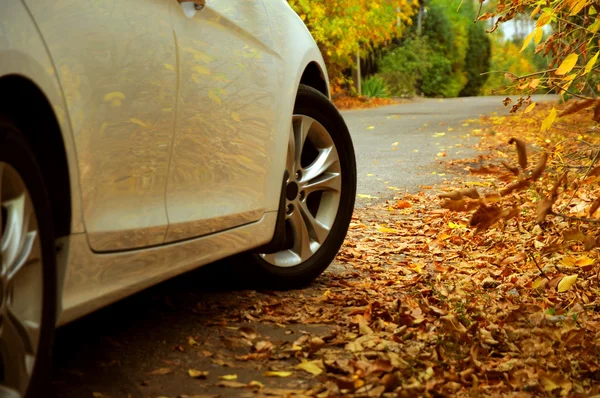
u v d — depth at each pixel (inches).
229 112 135.3
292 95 157.8
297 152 166.6
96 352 126.4
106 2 105.5
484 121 681.0
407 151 477.4
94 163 101.1
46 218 93.0
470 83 1724.9
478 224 116.4
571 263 148.8
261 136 146.7
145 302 155.9
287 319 146.6
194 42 125.3
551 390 112.5
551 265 181.8
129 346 130.0
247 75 141.6
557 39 175.2
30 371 89.9
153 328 139.8
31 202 90.2
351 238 232.2
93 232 101.5
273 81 151.0
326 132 172.4
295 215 166.9
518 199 250.4
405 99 1253.1
